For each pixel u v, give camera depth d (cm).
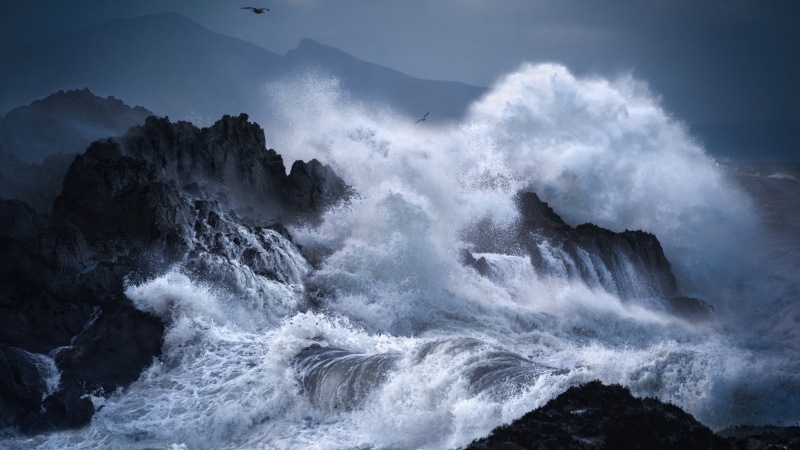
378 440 1123
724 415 1095
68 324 1584
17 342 1494
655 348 1777
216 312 1705
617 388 922
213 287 1772
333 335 1611
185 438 1278
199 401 1375
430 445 1055
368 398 1231
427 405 1139
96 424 1335
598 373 1108
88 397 1385
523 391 1043
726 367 1137
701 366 1135
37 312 1570
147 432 1295
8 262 1652
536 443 784
